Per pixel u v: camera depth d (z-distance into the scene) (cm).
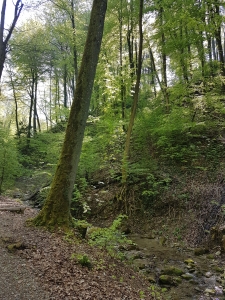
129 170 975
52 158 1200
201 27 977
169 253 679
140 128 1153
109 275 462
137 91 994
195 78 1084
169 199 892
